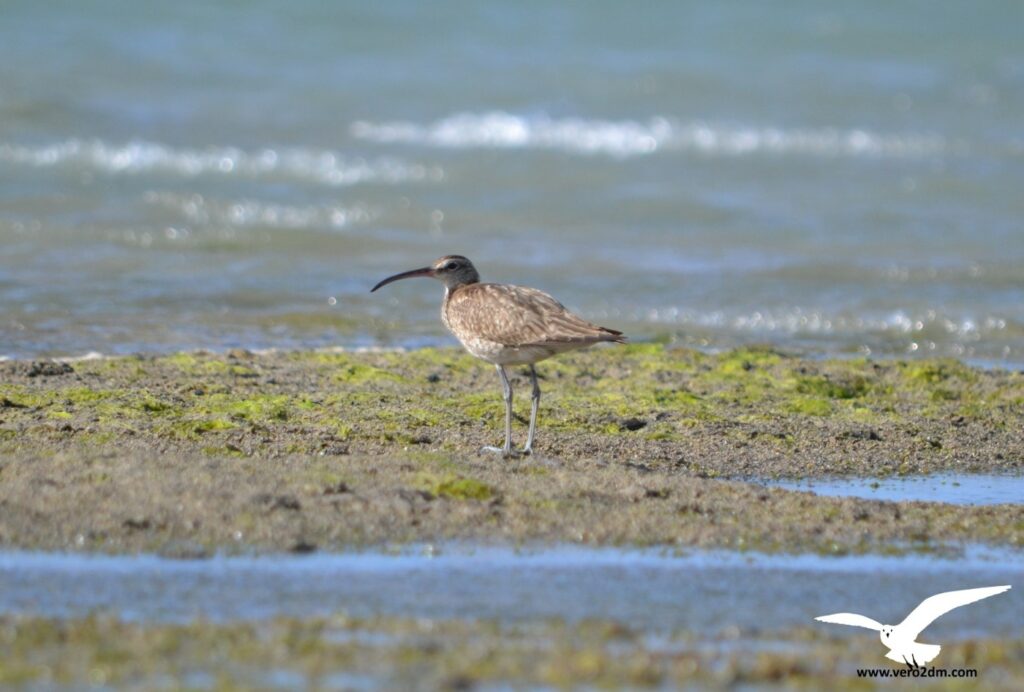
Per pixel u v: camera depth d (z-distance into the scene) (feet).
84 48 119.96
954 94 126.31
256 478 36.91
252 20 131.85
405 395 49.52
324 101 113.80
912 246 82.38
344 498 35.78
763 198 93.66
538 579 31.89
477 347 43.34
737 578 32.55
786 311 69.31
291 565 32.09
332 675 26.00
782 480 41.42
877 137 112.16
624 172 100.17
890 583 32.68
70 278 69.87
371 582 31.27
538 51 131.75
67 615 28.78
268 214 85.81
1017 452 45.75
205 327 62.64
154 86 113.29
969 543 35.81
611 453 42.96
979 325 67.92
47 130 99.86
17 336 58.59
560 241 82.17
